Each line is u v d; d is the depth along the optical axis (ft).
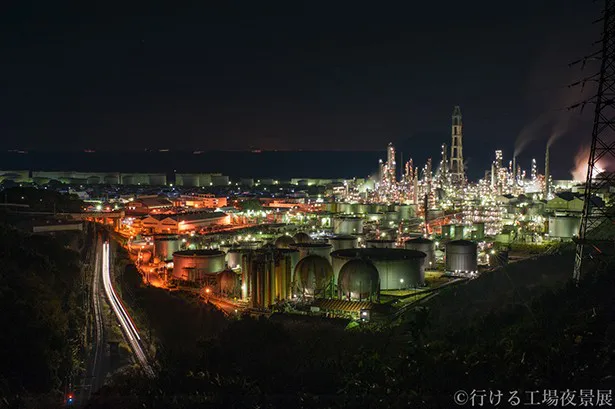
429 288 384.68
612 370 112.27
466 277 416.05
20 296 285.84
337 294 368.27
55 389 229.45
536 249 497.05
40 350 241.96
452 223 590.55
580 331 117.60
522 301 269.85
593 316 124.77
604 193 575.38
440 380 105.81
